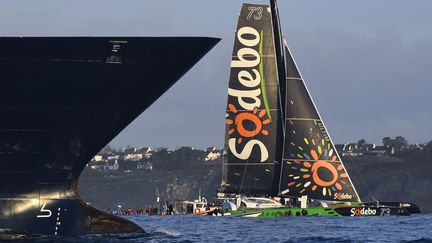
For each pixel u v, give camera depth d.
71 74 108.38
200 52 110.56
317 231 173.12
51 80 108.06
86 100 109.81
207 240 139.00
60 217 111.44
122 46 108.50
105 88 109.94
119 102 110.81
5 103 108.19
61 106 109.44
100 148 112.38
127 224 117.56
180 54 110.06
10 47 105.69
